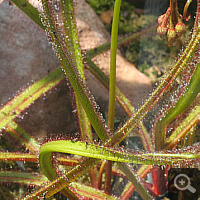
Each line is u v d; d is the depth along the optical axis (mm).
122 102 164
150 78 187
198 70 105
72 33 138
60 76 151
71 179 109
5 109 147
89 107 114
